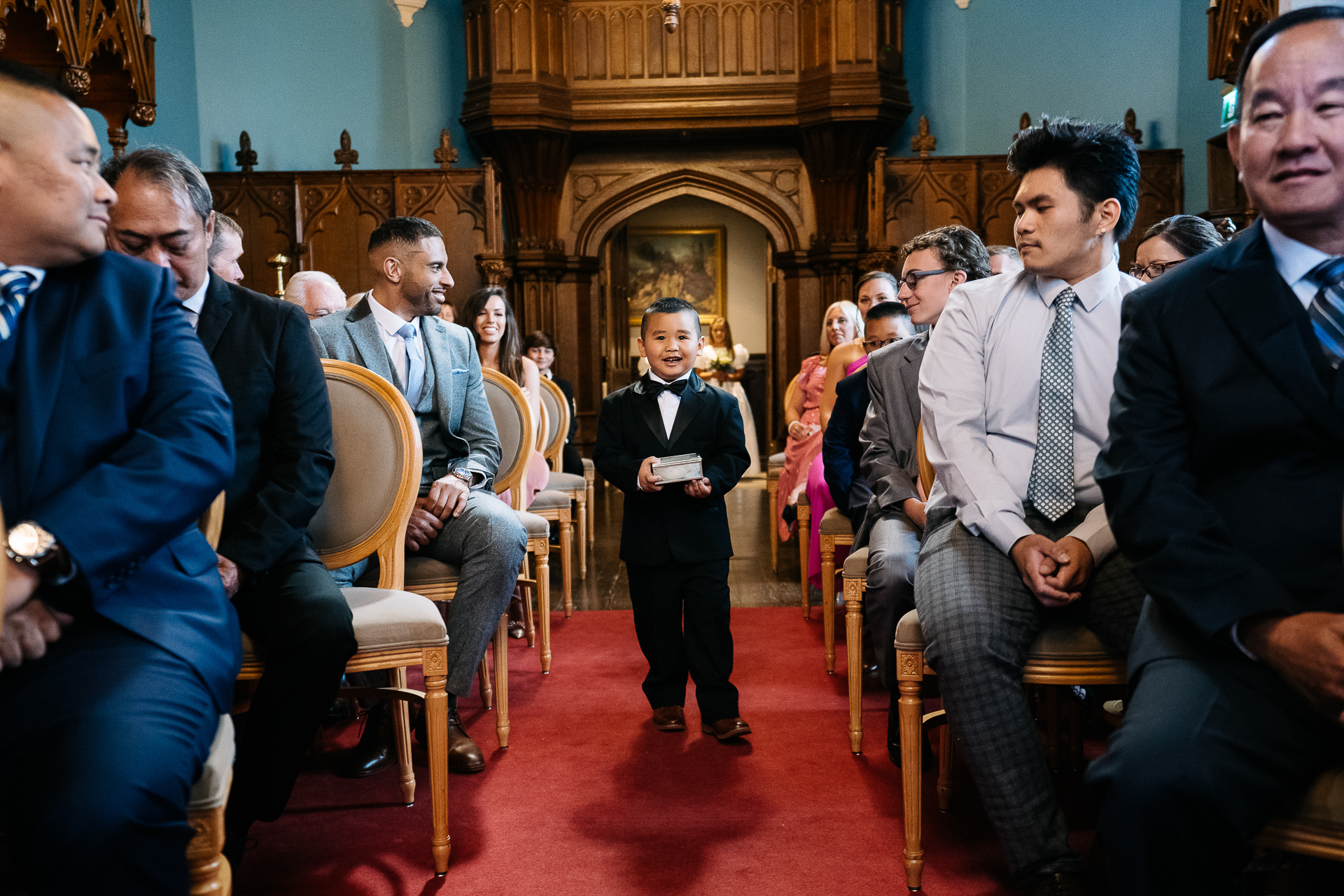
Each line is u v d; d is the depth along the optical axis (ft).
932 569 6.91
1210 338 5.33
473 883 7.27
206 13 31.94
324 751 10.07
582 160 36.14
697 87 33.91
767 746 10.14
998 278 8.01
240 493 7.34
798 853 7.68
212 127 32.14
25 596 4.62
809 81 33.30
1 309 5.29
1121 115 33.17
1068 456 7.31
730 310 48.75
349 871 7.45
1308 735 4.62
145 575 5.21
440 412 10.59
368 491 8.39
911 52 35.68
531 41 33.04
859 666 9.87
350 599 7.56
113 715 4.53
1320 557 4.99
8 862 4.48
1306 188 4.98
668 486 10.42
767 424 40.57
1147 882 4.62
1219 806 4.50
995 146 35.42
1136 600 6.39
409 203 32.04
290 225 31.42
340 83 35.17
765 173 35.86
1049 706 9.20
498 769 9.58
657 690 10.72
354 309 10.61
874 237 30.73
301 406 7.54
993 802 6.26
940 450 7.54
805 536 15.53
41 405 5.20
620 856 7.68
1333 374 5.07
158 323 5.70
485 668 11.50
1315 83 4.92
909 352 10.37
